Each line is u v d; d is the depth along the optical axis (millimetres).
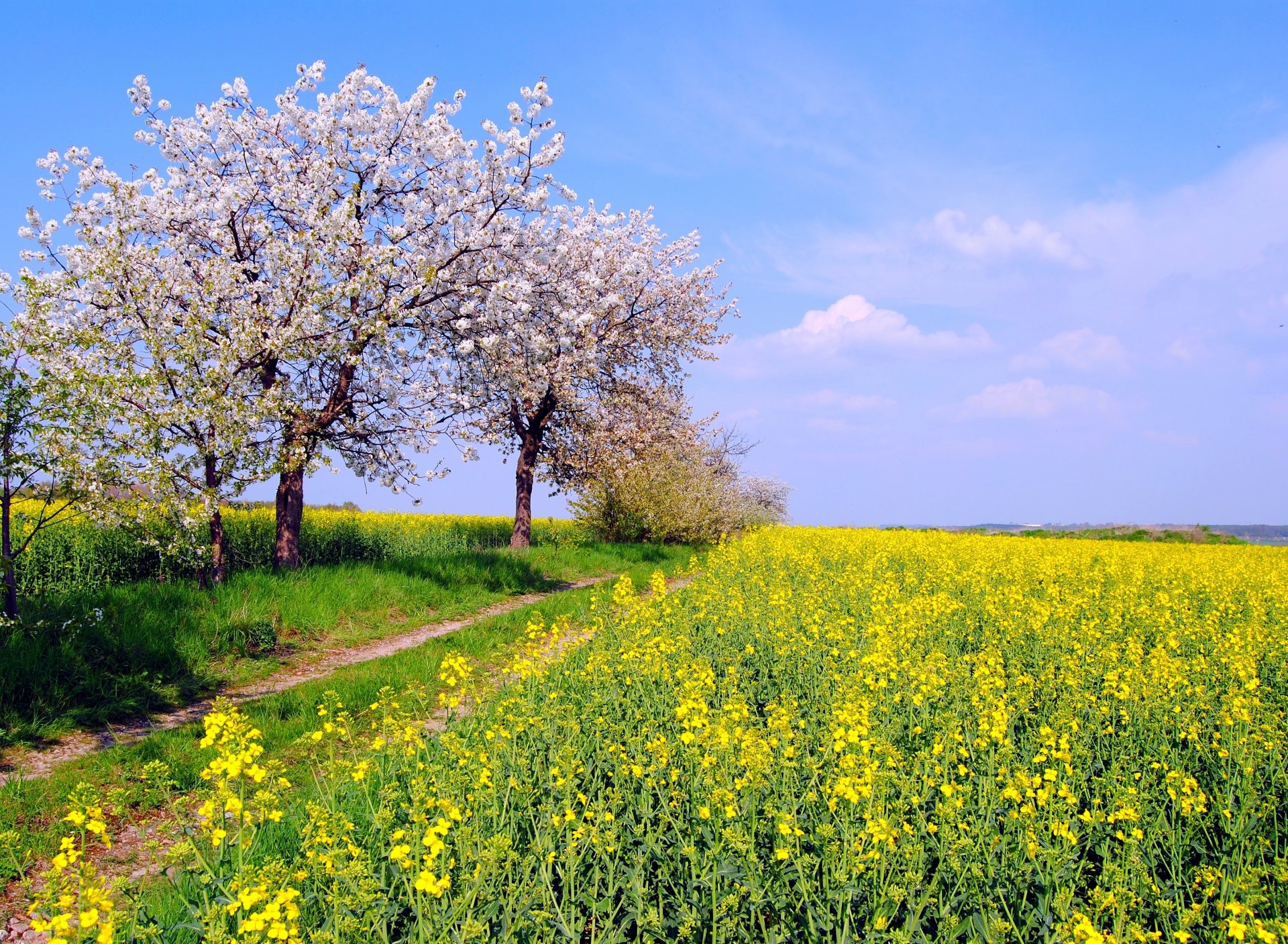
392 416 16156
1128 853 4570
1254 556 25219
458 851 4254
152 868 5539
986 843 4766
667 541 31797
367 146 15680
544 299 17969
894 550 23312
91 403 10945
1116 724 7266
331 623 13406
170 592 11898
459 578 17484
